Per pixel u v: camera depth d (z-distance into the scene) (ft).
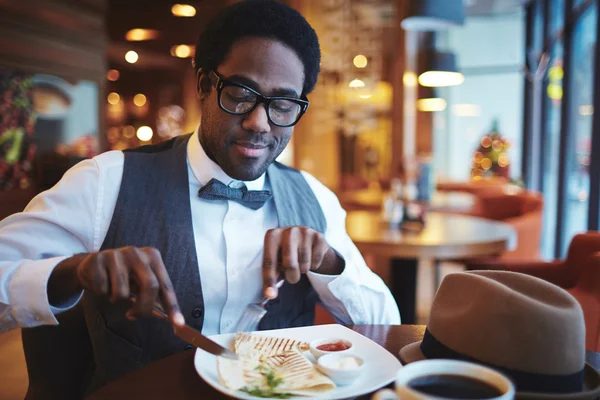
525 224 11.20
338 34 18.61
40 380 4.25
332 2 18.47
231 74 3.45
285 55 3.48
